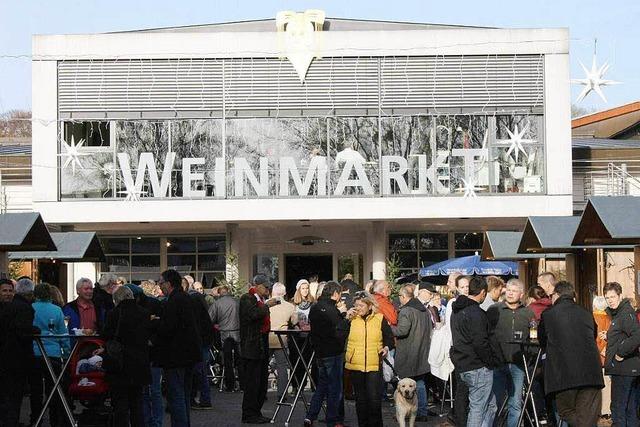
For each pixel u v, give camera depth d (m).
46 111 34.78
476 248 37.47
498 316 14.08
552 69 34.47
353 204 34.25
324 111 34.66
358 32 34.66
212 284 37.56
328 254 37.81
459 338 12.67
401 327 15.89
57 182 34.59
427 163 34.47
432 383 18.72
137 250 37.66
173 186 34.56
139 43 34.88
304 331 16.41
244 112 34.69
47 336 13.12
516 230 36.91
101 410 14.48
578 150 37.12
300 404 19.09
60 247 24.05
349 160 34.50
